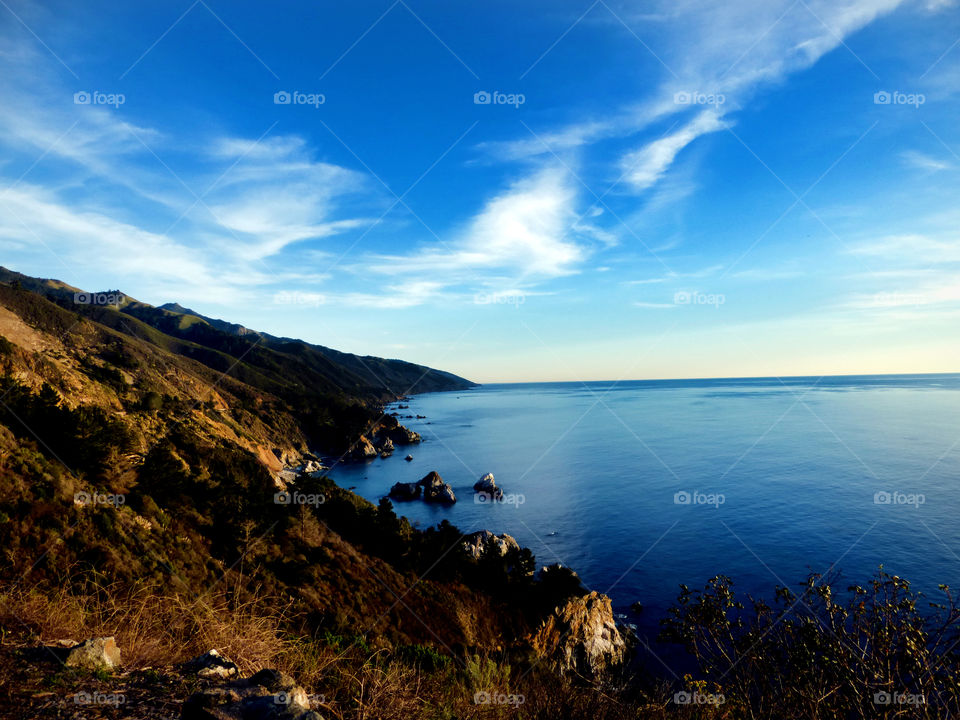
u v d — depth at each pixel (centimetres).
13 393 2331
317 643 611
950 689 410
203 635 510
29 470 1664
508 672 565
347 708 424
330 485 4569
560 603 3072
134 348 9100
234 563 1791
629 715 491
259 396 12044
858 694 439
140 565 1340
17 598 505
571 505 7012
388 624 2080
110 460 2325
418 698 443
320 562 2450
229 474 3825
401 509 7275
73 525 1434
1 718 281
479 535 4906
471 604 2873
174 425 6188
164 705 333
